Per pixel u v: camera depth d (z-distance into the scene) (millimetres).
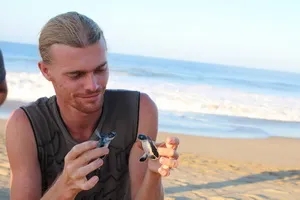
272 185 7402
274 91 32844
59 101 1826
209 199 6160
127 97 1995
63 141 1884
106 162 1938
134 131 1975
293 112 19031
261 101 21750
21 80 17641
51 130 1880
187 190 6465
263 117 17141
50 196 1607
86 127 1896
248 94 25000
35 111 1896
